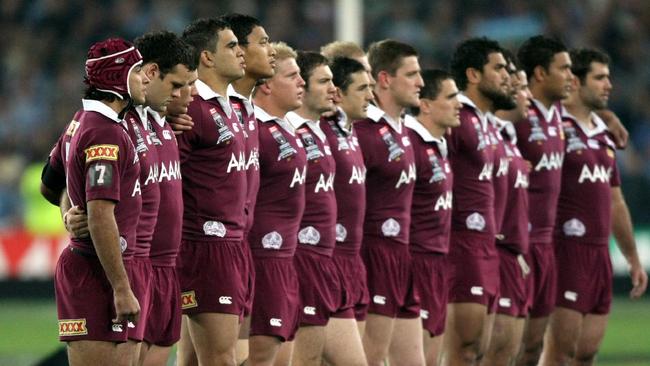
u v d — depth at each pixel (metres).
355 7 69.88
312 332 34.00
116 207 26.11
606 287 42.59
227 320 30.19
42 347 56.41
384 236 36.22
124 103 26.12
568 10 93.50
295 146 32.88
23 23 92.69
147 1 92.38
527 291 40.50
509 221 39.97
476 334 38.66
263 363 32.81
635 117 87.75
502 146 39.62
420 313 37.12
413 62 36.41
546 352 42.72
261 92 33.00
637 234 74.94
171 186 28.62
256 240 32.69
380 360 36.31
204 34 30.22
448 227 37.84
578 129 42.38
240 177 30.58
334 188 34.78
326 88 33.84
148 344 28.45
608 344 58.28
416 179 37.22
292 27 91.81
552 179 41.19
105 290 25.94
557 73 41.06
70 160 25.91
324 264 34.03
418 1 93.31
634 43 92.44
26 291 72.50
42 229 75.62
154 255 28.42
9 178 80.75
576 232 42.19
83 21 92.00
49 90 88.88
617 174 43.72
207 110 29.97
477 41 39.56
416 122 37.47
